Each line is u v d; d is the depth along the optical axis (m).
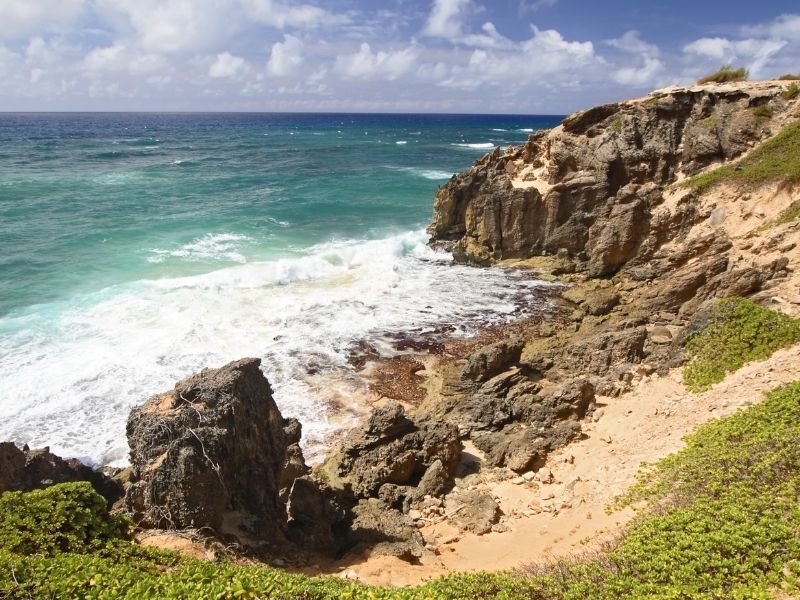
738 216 32.84
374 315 32.16
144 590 9.22
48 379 24.03
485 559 14.12
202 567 10.09
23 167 82.31
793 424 15.12
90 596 8.99
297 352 27.69
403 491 17.64
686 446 16.64
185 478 12.49
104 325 29.05
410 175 85.06
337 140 165.00
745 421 16.33
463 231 44.38
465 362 24.53
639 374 22.64
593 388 21.58
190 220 51.56
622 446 18.38
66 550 10.53
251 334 29.19
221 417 13.46
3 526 10.52
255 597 9.33
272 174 83.62
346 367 26.55
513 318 31.92
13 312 29.91
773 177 32.53
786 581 9.61
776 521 11.06
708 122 38.56
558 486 17.14
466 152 125.75
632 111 40.66
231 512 13.77
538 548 13.98
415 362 27.11
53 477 14.84
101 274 36.31
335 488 17.77
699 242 32.31
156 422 13.07
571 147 40.88
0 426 21.20
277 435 15.58
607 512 14.71
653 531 12.13
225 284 35.59
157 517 12.60
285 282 36.97
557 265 39.03
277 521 14.53
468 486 17.92
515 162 44.78
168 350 26.92
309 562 13.45
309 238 47.88
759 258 28.55
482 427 21.00
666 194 36.97
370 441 18.77
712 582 10.02
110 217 50.97
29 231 44.72
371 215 57.38
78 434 21.05
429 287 36.66
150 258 40.16
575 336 28.09
